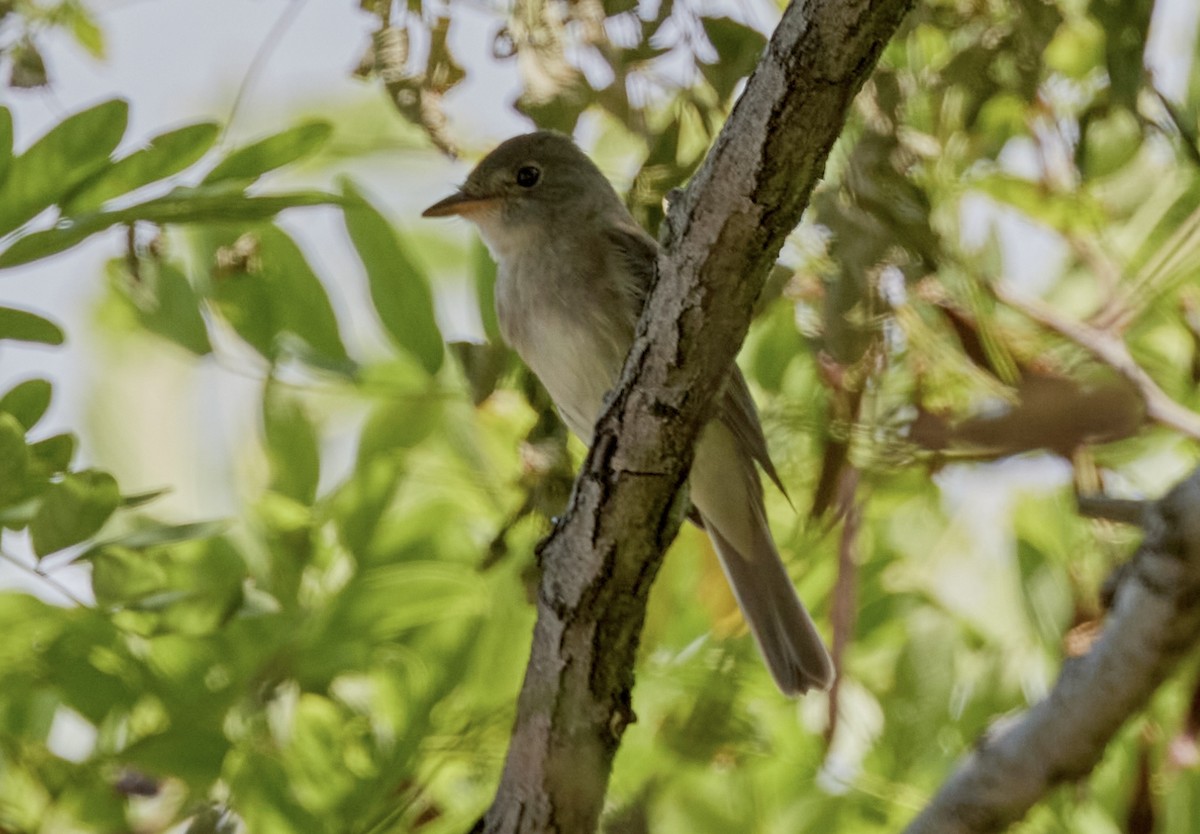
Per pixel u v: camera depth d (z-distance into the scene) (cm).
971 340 871
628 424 686
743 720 913
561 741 707
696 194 648
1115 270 969
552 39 796
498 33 809
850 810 920
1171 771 867
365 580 854
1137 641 772
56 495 724
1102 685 780
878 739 934
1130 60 824
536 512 844
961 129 840
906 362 899
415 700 862
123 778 851
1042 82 863
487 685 883
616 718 712
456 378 895
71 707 841
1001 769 794
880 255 766
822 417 924
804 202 645
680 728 908
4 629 834
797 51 612
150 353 1057
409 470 910
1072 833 913
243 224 765
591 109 820
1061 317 928
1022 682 941
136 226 800
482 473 923
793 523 1005
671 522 698
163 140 726
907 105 821
